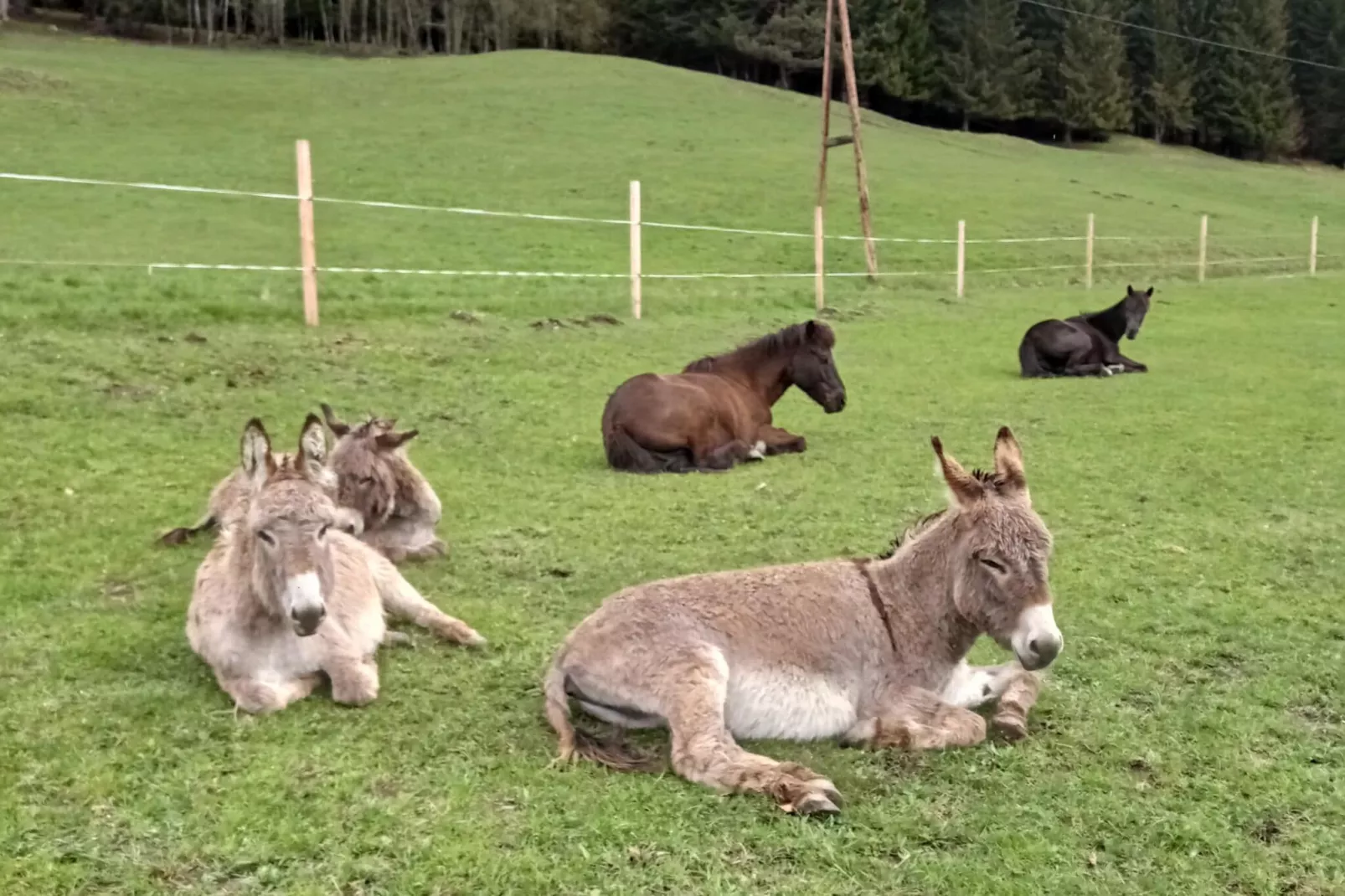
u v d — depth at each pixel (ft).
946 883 12.71
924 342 64.69
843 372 54.44
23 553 24.61
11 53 187.52
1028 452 37.52
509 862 12.96
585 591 23.61
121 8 272.51
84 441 32.96
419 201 104.12
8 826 13.51
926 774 15.29
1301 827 14.08
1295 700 18.13
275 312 52.65
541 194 111.86
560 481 33.35
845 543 27.09
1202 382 53.21
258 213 92.27
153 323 47.52
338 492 23.66
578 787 14.76
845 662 16.46
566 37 298.15
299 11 300.61
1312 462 36.06
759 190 122.31
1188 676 19.08
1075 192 148.97
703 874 12.84
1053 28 279.08
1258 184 192.85
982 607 15.75
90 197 90.58
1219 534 27.76
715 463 35.60
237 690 17.34
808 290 78.84
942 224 115.75
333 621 18.44
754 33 269.64
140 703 17.33
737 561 25.61
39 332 42.98
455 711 17.37
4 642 19.72
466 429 39.40
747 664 16.03
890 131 194.29
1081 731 16.76
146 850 13.16
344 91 176.76
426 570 24.84
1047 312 79.05
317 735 16.38
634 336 58.34
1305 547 26.73
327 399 40.83
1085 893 12.60
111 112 140.77
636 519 29.04
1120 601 22.79
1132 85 283.79
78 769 15.03
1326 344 67.15
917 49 264.93
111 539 25.90
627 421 35.19
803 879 12.73
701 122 166.30
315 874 12.73
